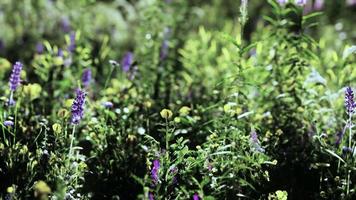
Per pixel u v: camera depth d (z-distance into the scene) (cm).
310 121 518
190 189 428
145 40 741
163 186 412
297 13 563
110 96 579
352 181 455
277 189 462
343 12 1257
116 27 959
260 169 447
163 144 496
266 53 622
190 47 796
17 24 943
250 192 443
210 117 548
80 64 653
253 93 584
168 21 778
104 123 481
